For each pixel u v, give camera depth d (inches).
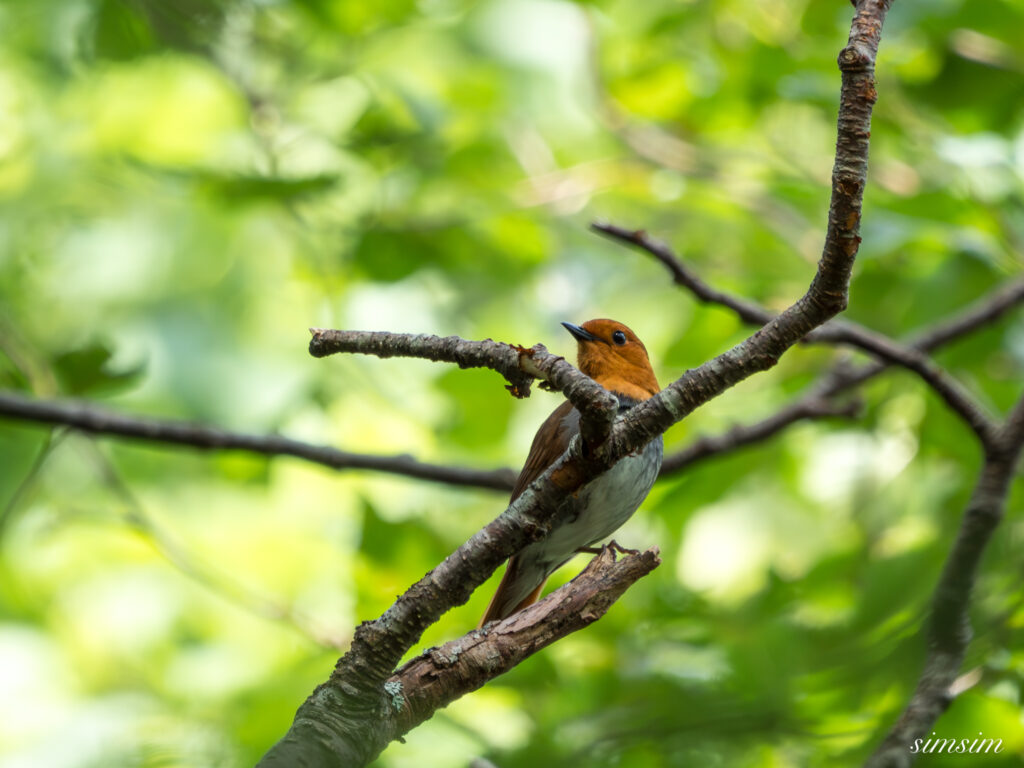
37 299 552.1
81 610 621.0
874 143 473.7
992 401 438.0
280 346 552.1
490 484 373.1
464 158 476.1
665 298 619.5
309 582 600.7
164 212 577.0
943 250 407.2
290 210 441.4
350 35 466.3
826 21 459.5
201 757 336.5
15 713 581.6
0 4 546.6
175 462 620.1
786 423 382.0
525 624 191.9
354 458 371.6
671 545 430.6
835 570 383.2
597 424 175.5
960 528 273.0
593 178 506.9
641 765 289.7
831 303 175.5
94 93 564.7
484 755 293.4
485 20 554.3
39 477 569.6
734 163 519.2
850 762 287.4
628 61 520.4
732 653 313.7
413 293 517.7
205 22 457.1
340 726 177.8
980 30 424.5
